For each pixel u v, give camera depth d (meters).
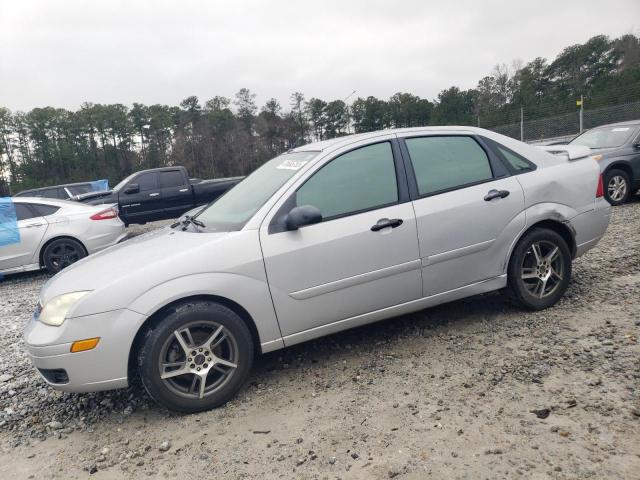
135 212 13.70
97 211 9.55
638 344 3.52
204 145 76.25
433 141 4.18
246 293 3.44
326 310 3.69
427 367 3.62
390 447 2.70
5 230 8.75
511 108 62.88
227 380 3.42
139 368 3.27
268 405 3.38
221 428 3.15
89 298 3.21
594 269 5.40
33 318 3.61
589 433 2.60
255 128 73.69
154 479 2.70
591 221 4.54
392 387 3.39
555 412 2.83
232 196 4.33
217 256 3.41
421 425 2.88
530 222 4.25
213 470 2.71
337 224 3.68
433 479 2.40
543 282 4.33
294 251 3.55
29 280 9.38
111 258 3.73
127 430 3.29
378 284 3.80
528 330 4.02
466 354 3.74
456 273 4.06
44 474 2.88
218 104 84.62
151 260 3.42
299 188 3.72
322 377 3.69
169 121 83.69
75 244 9.20
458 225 4.00
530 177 4.33
